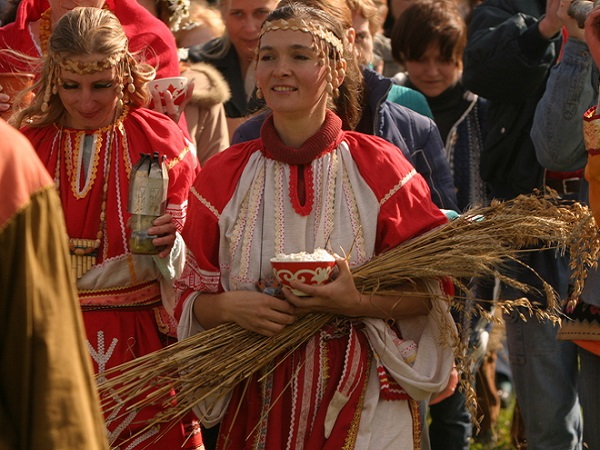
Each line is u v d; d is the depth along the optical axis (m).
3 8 14.03
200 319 9.72
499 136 13.73
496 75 13.33
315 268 9.20
